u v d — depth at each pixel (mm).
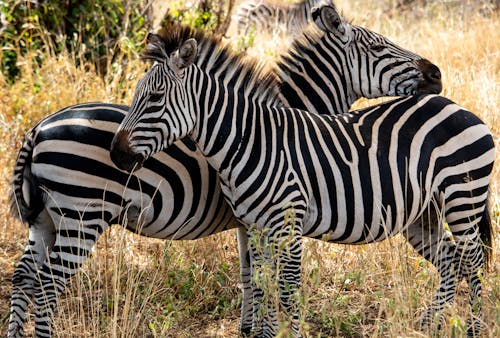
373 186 9836
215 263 12125
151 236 10078
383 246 12250
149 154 9094
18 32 17406
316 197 9719
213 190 9945
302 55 11141
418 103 10414
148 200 9617
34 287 9789
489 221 10742
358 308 11055
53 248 9414
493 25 20938
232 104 9555
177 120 9164
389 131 10117
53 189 9273
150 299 11180
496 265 11406
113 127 9406
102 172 9320
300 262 9578
